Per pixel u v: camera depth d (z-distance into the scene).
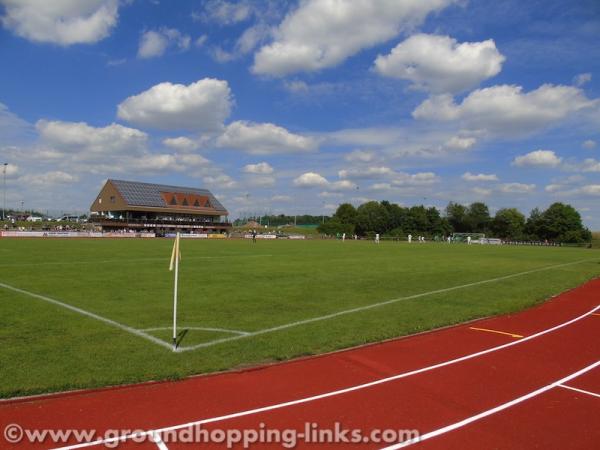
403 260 34.03
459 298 16.86
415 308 14.62
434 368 8.69
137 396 6.94
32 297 14.60
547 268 30.67
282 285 18.81
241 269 24.56
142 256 31.22
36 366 8.01
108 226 93.31
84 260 27.56
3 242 48.25
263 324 11.77
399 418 6.42
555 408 6.89
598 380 8.16
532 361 9.27
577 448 5.70
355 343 10.19
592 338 11.34
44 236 66.12
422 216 135.62
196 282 19.00
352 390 7.41
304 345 9.88
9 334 10.15
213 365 8.41
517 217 138.88
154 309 13.25
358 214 138.88
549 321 13.46
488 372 8.50
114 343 9.65
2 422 5.98
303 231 136.50
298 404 6.80
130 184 105.00
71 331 10.55
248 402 6.83
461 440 5.84
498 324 12.89
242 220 164.75
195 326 11.38
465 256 41.41
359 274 23.48
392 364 8.88
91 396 6.90
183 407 6.59
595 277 26.45
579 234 115.88
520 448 5.67
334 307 14.34
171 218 107.06
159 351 9.17
